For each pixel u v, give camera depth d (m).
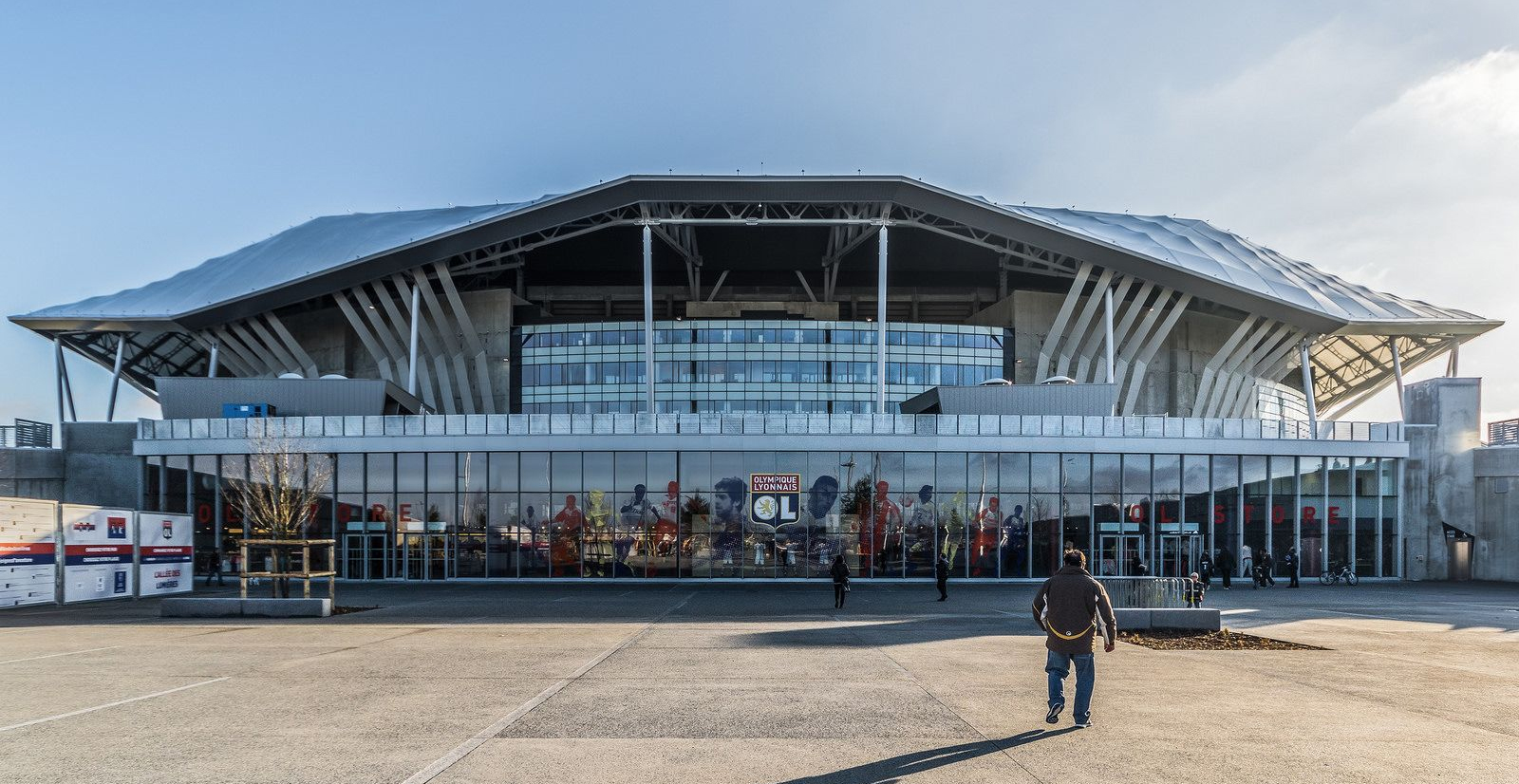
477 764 7.43
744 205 53.94
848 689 11.09
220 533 38.59
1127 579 17.94
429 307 57.44
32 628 18.95
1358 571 40.78
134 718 9.30
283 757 7.64
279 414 43.56
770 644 15.94
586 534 37.16
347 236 63.66
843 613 22.48
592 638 16.84
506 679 11.89
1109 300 54.66
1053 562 37.53
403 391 46.38
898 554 37.03
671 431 37.47
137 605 26.20
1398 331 59.28
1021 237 53.88
